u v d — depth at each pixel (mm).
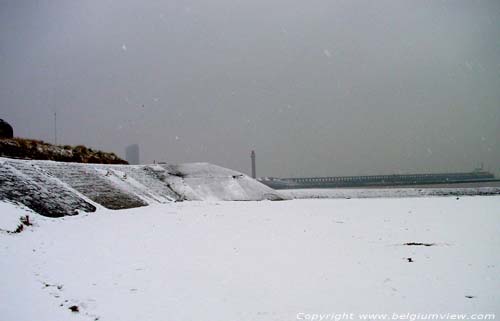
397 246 16062
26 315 8484
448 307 9156
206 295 10078
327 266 12922
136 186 43812
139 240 17688
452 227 20844
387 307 9195
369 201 43312
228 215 28812
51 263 12828
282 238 18250
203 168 59188
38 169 32469
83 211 28891
